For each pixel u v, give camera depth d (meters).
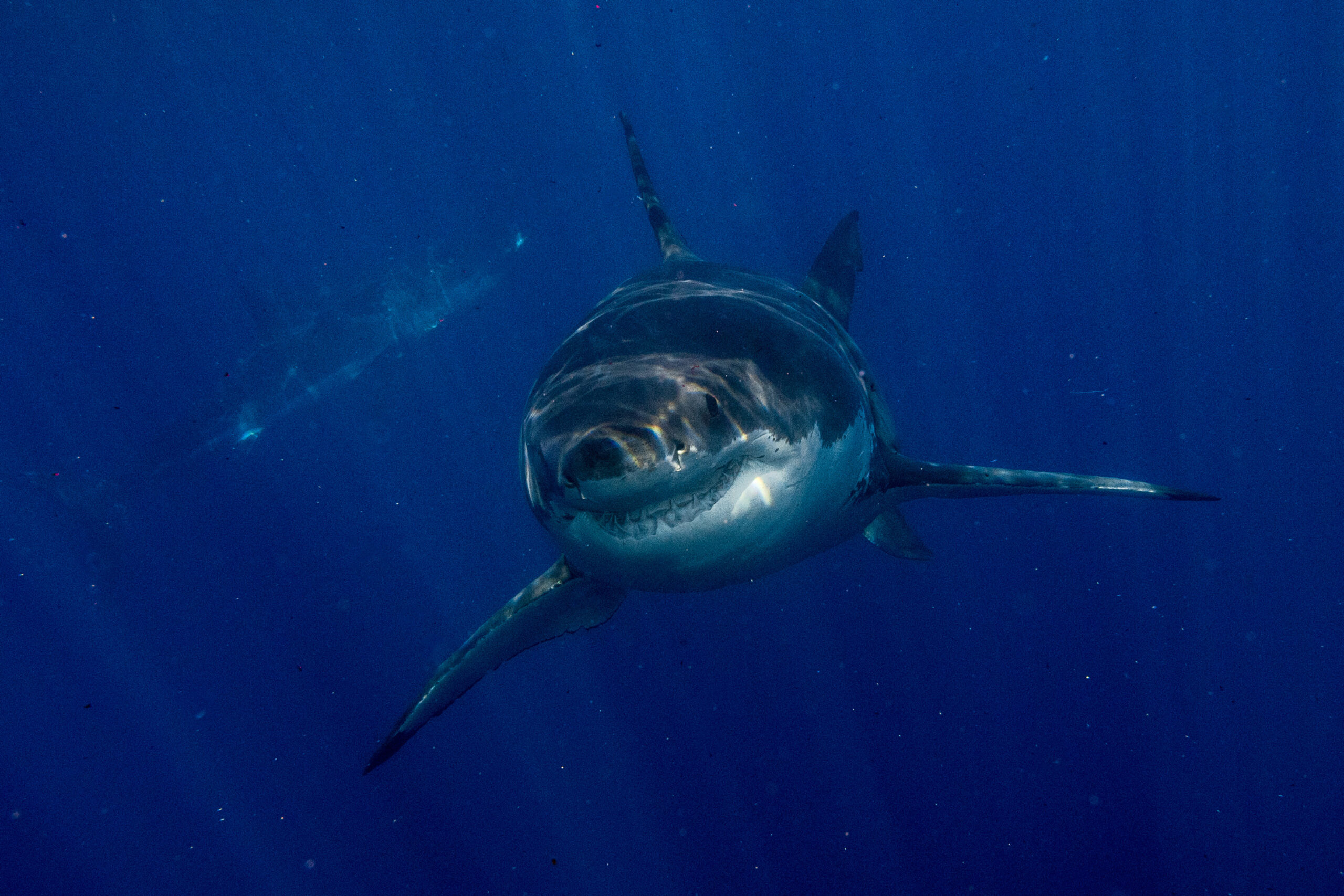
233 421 10.89
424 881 11.52
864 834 8.89
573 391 2.61
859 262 5.64
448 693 3.89
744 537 2.79
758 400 2.74
